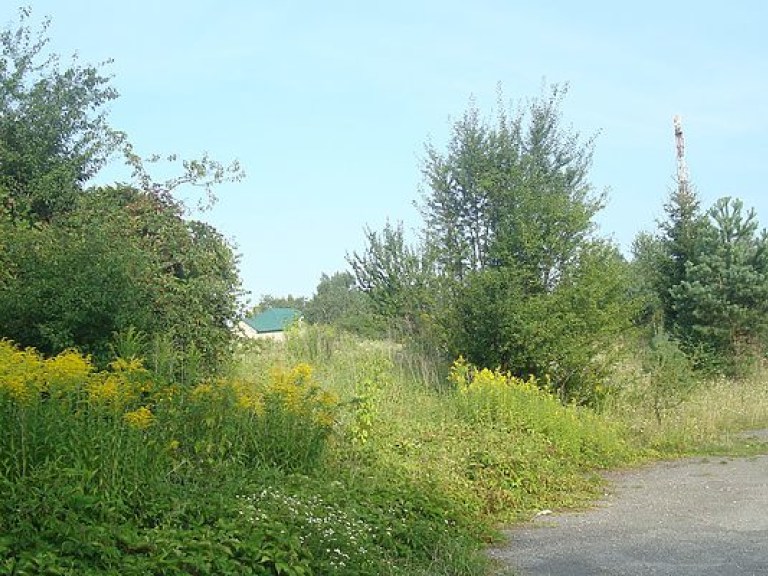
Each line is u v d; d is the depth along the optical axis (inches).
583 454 593.9
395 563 310.2
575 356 741.3
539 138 900.0
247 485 326.3
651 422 729.6
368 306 863.7
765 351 1141.7
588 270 776.3
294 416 394.3
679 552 348.2
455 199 856.9
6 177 632.4
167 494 291.3
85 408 304.5
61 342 452.1
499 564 331.9
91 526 251.1
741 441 717.9
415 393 657.0
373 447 455.8
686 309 1145.4
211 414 352.5
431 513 372.5
